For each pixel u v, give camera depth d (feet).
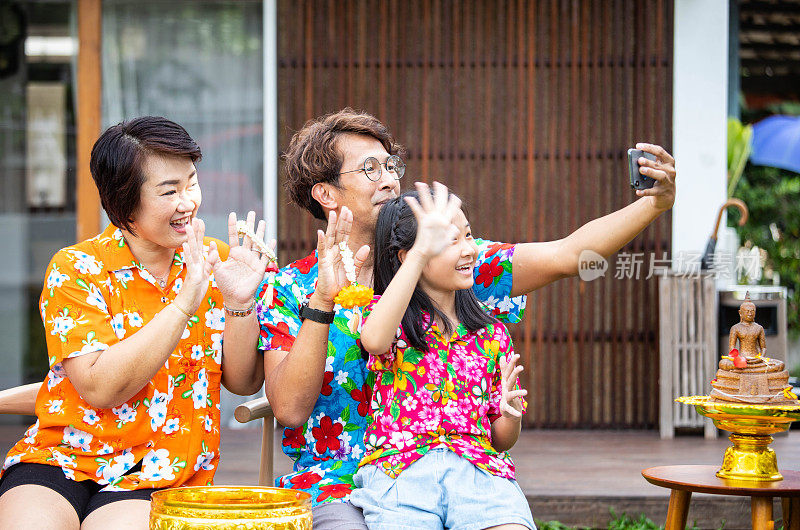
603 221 9.40
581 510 14.62
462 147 21.42
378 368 8.89
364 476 8.70
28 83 21.70
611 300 21.39
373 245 9.96
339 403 9.40
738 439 9.46
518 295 9.98
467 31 21.25
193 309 8.66
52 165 21.77
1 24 21.62
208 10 21.72
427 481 8.45
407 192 9.37
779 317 20.15
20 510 8.39
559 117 21.35
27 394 10.07
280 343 9.42
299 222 21.38
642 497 14.61
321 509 8.73
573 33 21.20
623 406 21.42
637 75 21.18
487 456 8.66
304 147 10.07
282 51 21.35
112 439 9.17
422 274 8.86
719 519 14.30
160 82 21.79
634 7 21.17
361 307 9.16
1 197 21.76
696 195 21.39
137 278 9.42
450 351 8.89
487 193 21.45
